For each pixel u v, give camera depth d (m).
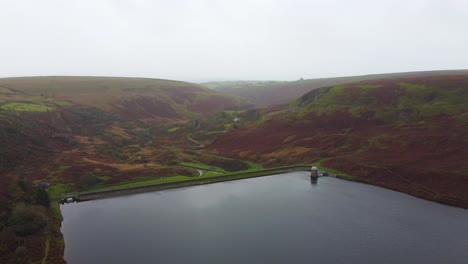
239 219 90.06
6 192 90.38
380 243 74.06
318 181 122.12
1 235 70.50
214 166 150.12
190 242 76.88
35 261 66.12
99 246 75.44
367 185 115.88
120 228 85.44
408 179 111.25
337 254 69.81
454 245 72.31
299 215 91.38
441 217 87.06
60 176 117.94
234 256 70.00
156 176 128.25
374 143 144.88
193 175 132.75
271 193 111.12
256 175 131.75
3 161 118.62
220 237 79.31
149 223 88.62
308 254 70.12
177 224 87.56
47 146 152.88
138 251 72.94
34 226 76.38
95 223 88.94
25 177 107.25
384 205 96.88
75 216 94.06
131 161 151.88
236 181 126.69
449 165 111.62
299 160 144.50
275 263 66.88
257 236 79.31
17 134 146.25
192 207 100.44
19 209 78.50
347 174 125.19
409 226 82.31
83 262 68.44
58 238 78.06
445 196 98.12
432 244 72.94
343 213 91.88
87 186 115.06
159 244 76.19
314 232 80.62
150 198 109.62
